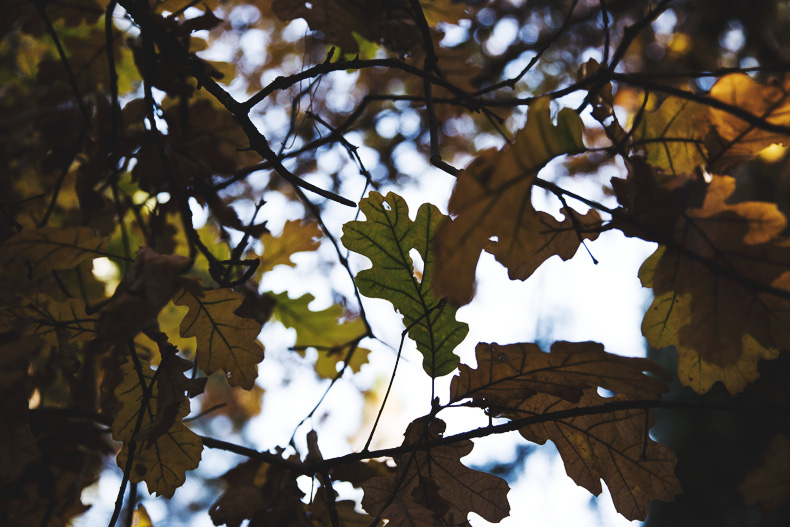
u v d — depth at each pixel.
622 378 0.58
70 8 0.80
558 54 1.85
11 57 1.14
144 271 0.55
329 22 0.75
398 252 0.64
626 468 0.62
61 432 0.71
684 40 1.88
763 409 0.55
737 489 0.60
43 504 0.72
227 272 0.72
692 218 0.53
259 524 0.65
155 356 0.75
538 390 0.60
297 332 0.90
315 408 0.71
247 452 0.64
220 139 0.78
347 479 0.68
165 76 0.74
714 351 0.53
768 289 0.52
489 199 0.51
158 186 0.77
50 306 0.63
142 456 0.63
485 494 0.63
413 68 0.65
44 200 0.87
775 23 1.88
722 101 0.54
